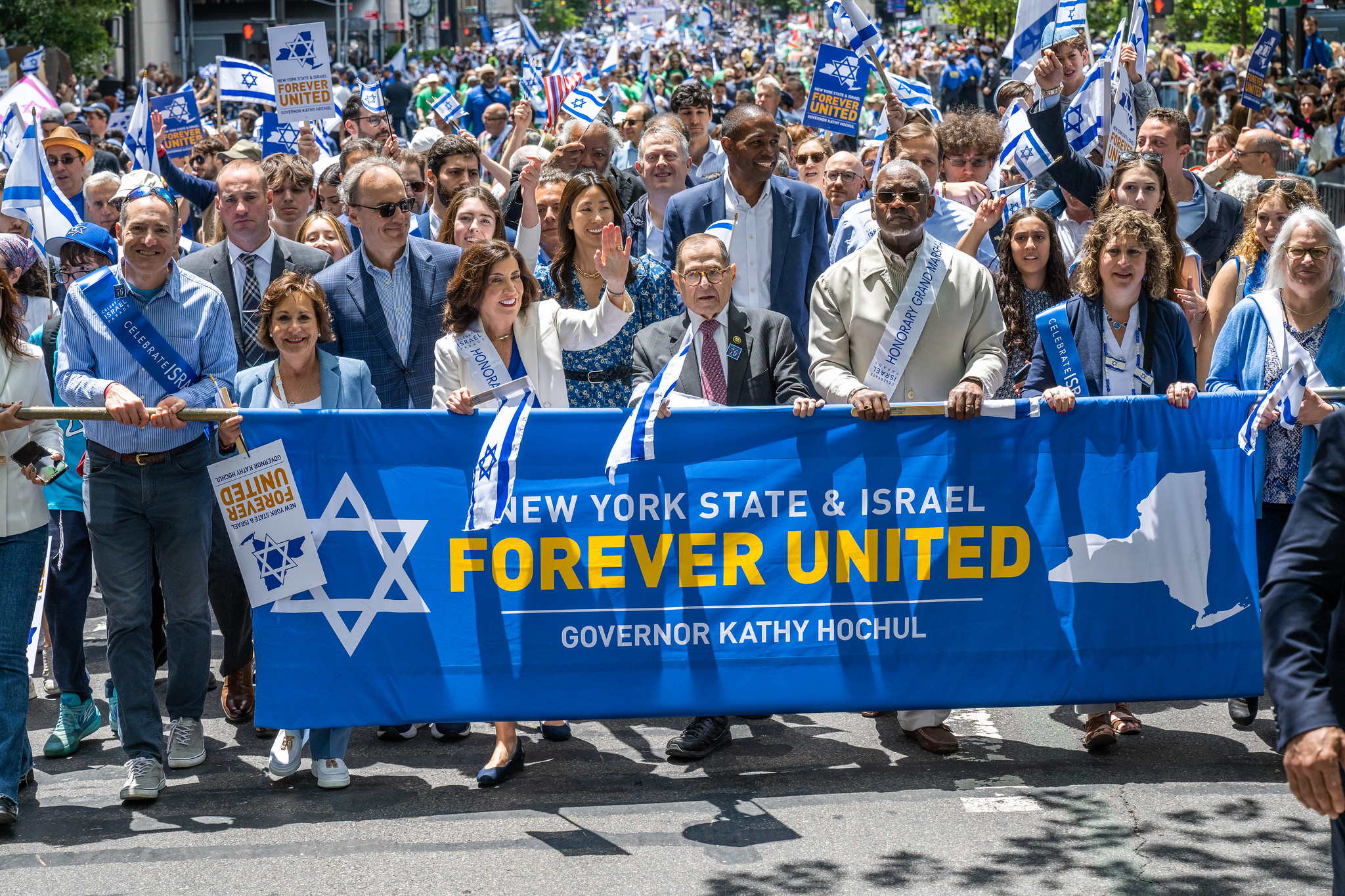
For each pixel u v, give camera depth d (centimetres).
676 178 771
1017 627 521
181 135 1171
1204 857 449
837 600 516
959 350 538
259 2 5097
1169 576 521
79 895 438
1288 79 1997
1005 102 948
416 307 591
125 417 483
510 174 936
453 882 441
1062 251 667
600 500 507
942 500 516
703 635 513
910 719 548
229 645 592
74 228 621
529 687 510
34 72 1823
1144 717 579
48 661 650
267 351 608
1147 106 924
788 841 467
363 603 506
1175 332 550
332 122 1477
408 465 504
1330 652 294
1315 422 499
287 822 489
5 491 491
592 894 432
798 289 694
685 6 15862
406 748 565
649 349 550
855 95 1003
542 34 11219
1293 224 525
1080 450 518
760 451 510
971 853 456
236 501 502
